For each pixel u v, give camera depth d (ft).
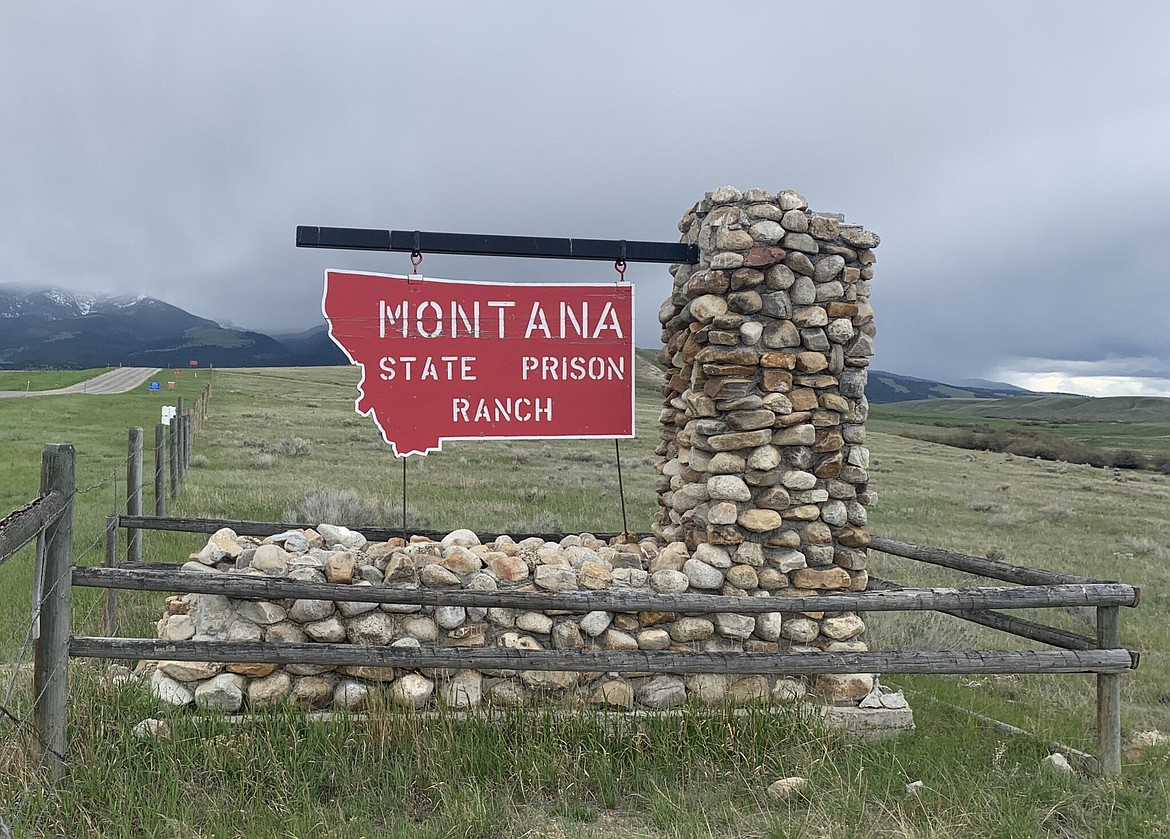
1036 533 60.95
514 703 16.16
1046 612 33.53
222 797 12.79
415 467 77.05
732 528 17.79
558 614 16.81
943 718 19.16
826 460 18.26
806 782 14.38
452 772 14.06
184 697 15.26
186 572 14.32
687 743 15.44
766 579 17.83
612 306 20.06
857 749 16.22
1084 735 18.48
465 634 16.31
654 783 14.14
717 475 17.97
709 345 18.26
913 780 15.28
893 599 16.21
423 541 18.44
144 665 16.61
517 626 16.63
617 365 20.11
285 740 14.28
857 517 18.49
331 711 15.65
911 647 25.30
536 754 14.56
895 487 89.25
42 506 11.71
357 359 18.92
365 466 75.20
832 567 18.08
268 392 198.80
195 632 15.67
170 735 14.20
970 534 57.67
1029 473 124.06
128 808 12.16
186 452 61.16
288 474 63.57
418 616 16.24
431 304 19.27
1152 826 13.62
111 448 72.64
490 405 19.53
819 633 18.04
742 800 14.17
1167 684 23.91
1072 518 70.79
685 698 17.25
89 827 11.64
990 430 283.59
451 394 19.34
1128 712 21.13
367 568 16.25
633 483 73.41
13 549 9.68
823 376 18.30
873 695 17.87
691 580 17.69
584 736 15.35
